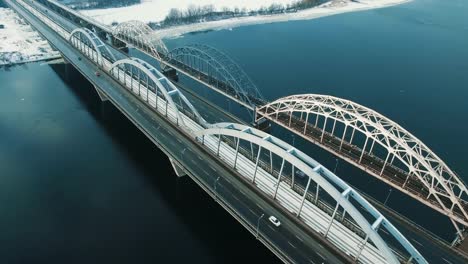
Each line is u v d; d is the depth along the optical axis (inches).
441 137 4968.0
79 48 7204.7
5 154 4515.3
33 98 6038.4
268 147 3014.3
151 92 5324.8
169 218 3531.0
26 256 3134.8
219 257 3132.4
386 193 3919.8
